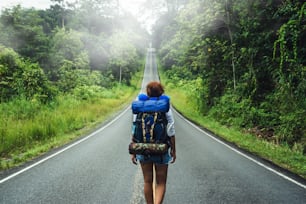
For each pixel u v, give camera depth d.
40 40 57.00
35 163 8.19
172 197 5.39
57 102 24.23
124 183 6.29
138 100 4.34
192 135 14.43
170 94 54.09
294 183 6.42
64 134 14.53
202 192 5.70
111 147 10.82
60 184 6.18
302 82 12.95
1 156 9.47
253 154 9.83
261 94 17.78
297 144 11.22
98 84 58.25
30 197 5.34
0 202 5.07
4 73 24.38
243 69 21.48
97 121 21.19
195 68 26.67
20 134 11.43
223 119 20.14
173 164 8.13
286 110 13.52
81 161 8.44
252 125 16.30
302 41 13.49
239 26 20.50
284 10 14.45
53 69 53.31
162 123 4.14
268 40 17.11
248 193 5.68
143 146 4.07
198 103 27.86
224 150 10.46
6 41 53.38
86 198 5.32
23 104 17.70
